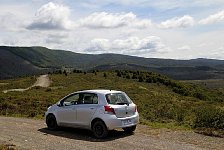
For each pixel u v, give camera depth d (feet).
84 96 43.16
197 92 315.78
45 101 98.27
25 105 83.87
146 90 268.21
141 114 66.33
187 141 38.37
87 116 41.52
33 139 39.60
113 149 34.06
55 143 37.24
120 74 410.11
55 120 45.83
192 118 58.54
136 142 37.55
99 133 40.24
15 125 51.16
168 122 56.54
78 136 41.70
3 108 75.82
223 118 47.52
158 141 38.14
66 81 339.98
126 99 42.60
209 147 35.32
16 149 33.63
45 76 428.56
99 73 439.63
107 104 40.29
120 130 45.80
